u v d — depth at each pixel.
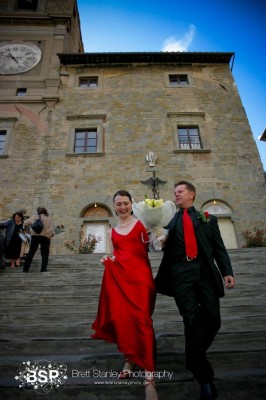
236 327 3.54
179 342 3.17
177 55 16.80
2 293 4.89
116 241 2.89
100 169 13.30
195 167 13.41
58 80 15.84
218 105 15.41
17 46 17.19
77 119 14.72
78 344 3.19
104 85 16.05
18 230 7.39
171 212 2.73
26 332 3.55
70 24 18.97
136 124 14.62
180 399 2.40
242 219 12.27
